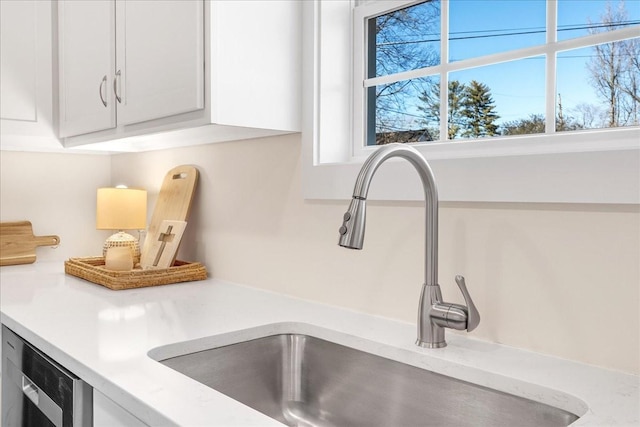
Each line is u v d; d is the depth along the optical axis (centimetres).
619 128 103
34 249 222
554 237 101
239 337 120
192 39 136
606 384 88
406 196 123
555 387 87
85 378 97
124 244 198
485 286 112
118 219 200
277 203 160
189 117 141
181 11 140
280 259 159
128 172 235
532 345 105
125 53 165
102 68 177
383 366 111
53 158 232
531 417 89
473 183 111
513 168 105
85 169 240
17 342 128
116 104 171
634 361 92
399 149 98
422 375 104
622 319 93
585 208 97
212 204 186
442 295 119
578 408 82
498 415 93
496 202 110
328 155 149
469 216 114
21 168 224
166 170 210
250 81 140
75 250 238
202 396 83
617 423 74
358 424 115
